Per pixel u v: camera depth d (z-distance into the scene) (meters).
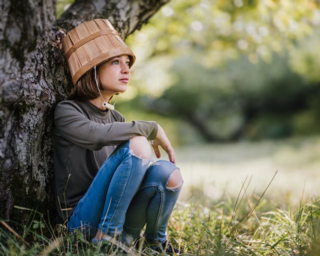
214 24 6.21
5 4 1.93
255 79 21.44
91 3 2.75
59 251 1.96
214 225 2.76
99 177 2.06
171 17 5.61
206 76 22.03
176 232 2.50
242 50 6.64
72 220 2.14
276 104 22.80
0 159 2.02
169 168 2.09
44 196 2.23
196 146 21.19
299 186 5.79
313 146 12.72
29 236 2.11
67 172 2.19
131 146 2.01
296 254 2.18
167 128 21.52
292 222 2.46
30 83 2.05
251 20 5.66
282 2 4.62
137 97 17.39
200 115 25.16
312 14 4.91
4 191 2.05
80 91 2.23
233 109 24.47
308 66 13.88
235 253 2.23
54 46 2.25
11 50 1.98
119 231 2.08
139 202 2.11
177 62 21.67
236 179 7.21
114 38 2.26
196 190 4.38
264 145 16.77
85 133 2.06
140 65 6.22
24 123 2.07
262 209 3.30
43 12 2.11
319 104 19.38
